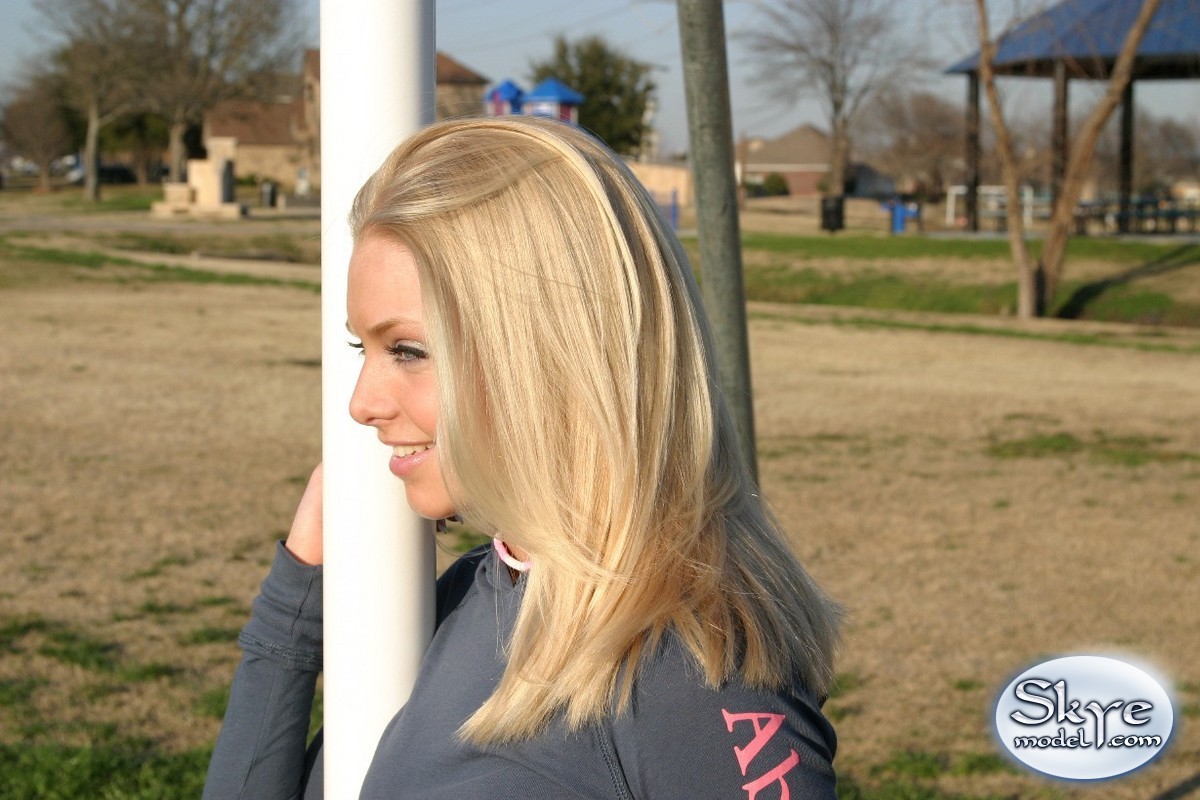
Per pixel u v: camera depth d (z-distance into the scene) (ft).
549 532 3.36
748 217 158.51
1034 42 108.58
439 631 4.08
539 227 3.39
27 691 16.70
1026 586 23.65
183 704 16.51
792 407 45.01
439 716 3.76
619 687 3.29
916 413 44.27
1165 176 187.11
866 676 18.69
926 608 22.12
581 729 3.33
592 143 3.62
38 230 113.70
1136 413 45.29
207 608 20.74
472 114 4.42
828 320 76.69
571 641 3.37
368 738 4.28
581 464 3.37
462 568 4.58
